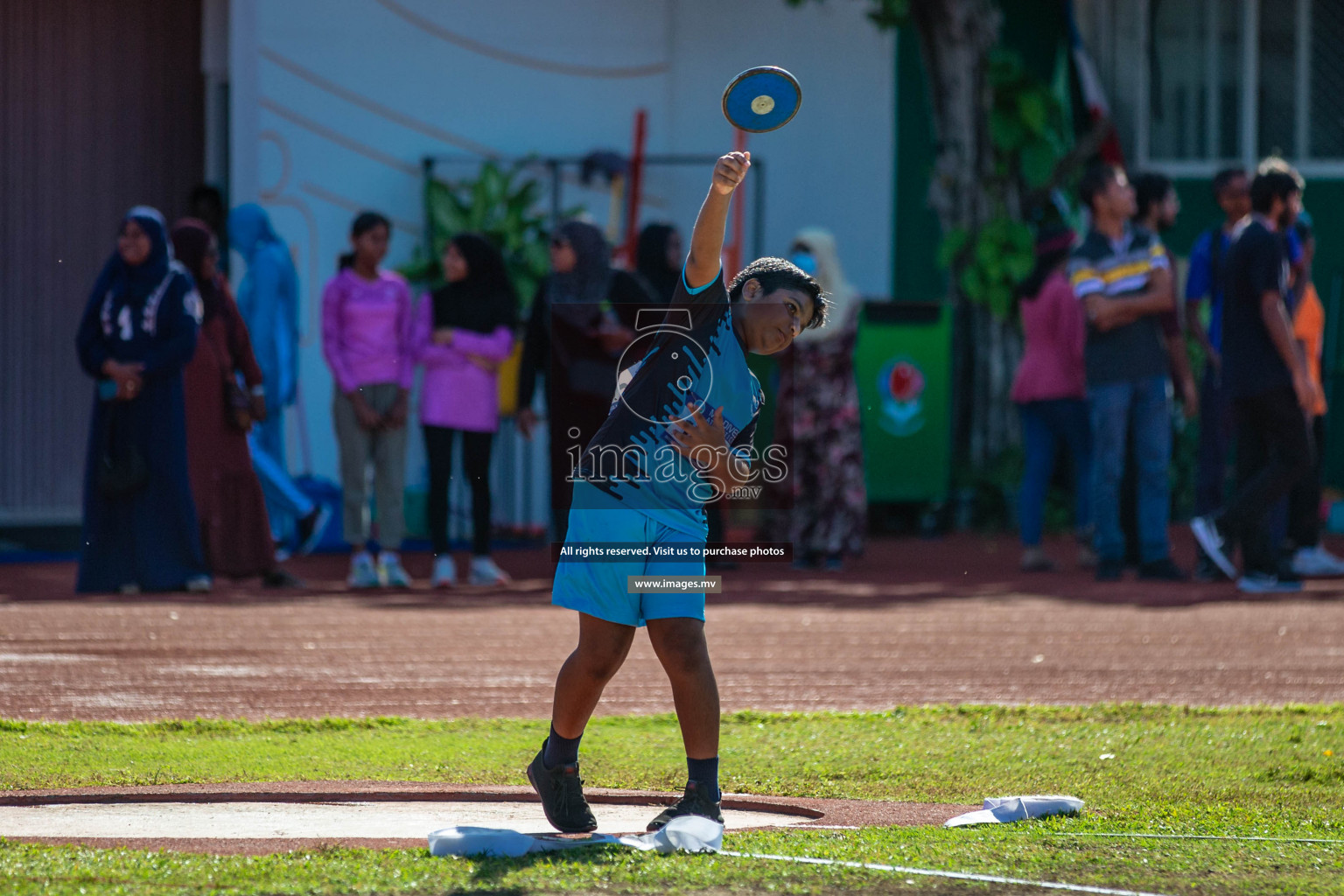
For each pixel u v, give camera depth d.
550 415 23.56
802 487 29.84
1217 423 27.75
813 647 20.17
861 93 40.97
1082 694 17.05
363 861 9.38
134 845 9.98
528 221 37.16
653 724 15.16
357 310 26.58
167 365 24.66
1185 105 43.97
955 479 40.00
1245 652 19.92
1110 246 26.91
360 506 26.89
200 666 18.31
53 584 26.58
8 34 37.22
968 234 40.12
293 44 37.03
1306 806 11.56
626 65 39.38
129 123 38.31
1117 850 9.85
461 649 19.78
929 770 12.91
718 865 9.31
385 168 37.75
